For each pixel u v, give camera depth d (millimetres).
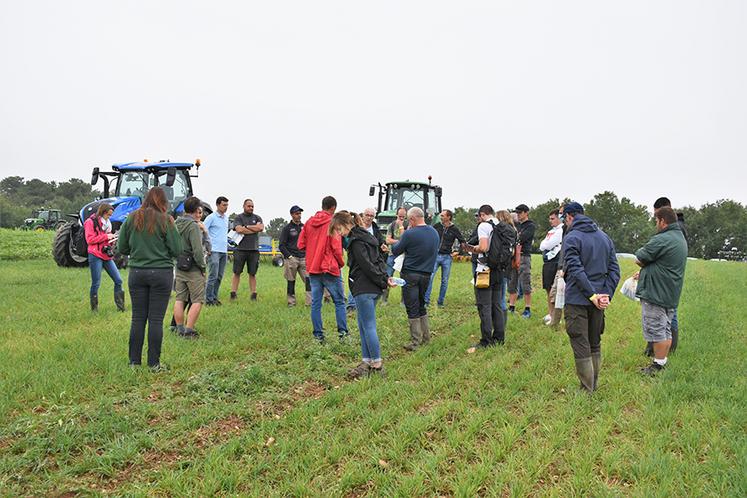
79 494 3404
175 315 7227
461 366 6176
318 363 6246
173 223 5820
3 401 4598
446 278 10344
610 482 3584
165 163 16062
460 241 10352
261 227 10109
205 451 4012
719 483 3420
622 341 7520
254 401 5059
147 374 5500
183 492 3371
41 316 8203
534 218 97750
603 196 95562
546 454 3832
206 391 5188
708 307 10109
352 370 6008
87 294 10453
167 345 6609
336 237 7117
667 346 5812
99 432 4156
